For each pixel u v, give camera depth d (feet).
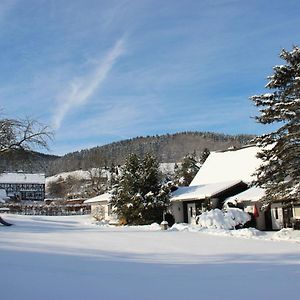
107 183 286.25
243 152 143.33
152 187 136.05
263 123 87.66
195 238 74.95
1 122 112.98
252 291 28.96
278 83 87.92
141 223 132.57
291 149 84.94
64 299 24.95
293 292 28.78
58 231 85.15
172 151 553.23
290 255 50.52
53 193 383.65
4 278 29.78
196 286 30.40
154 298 26.35
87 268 37.19
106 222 152.25
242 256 49.39
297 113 83.97
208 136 576.20
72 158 493.77
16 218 144.87
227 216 103.50
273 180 86.99
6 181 342.64
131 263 41.63
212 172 146.51
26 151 114.83
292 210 102.32
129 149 536.01
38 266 36.58
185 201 137.90
